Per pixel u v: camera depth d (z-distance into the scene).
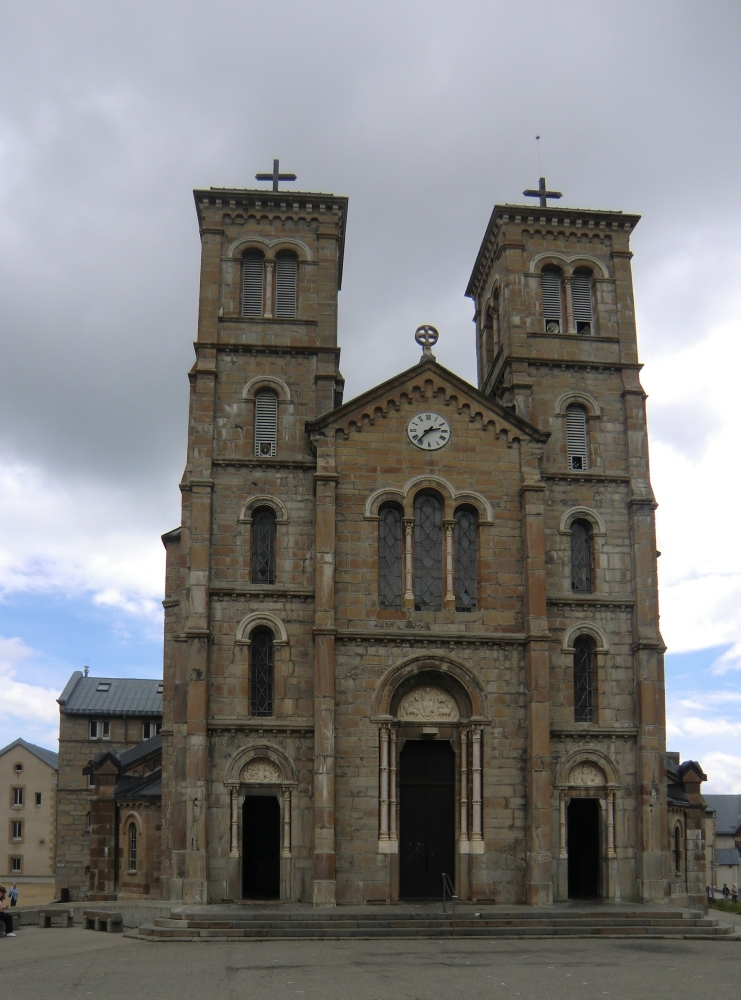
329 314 48.12
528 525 44.62
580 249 50.25
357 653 42.91
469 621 43.94
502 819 42.28
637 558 46.03
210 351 46.97
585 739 44.03
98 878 51.81
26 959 32.84
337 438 45.06
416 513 45.31
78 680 88.75
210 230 48.72
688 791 52.69
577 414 48.25
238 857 41.56
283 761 42.38
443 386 46.00
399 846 42.78
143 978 28.00
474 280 56.16
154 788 52.41
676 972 29.08
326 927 36.69
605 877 43.06
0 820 107.44
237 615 43.75
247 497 45.19
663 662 45.03
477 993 25.66
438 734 43.22
